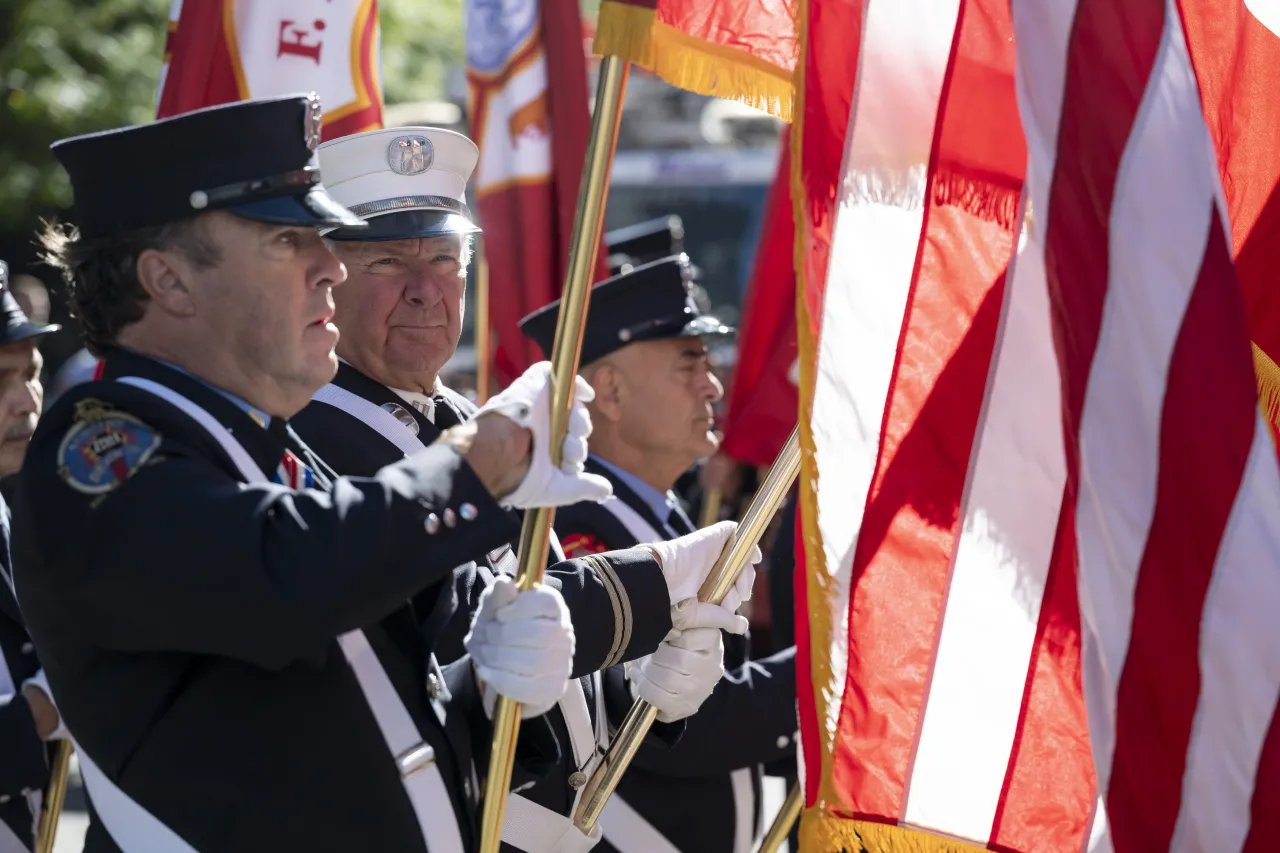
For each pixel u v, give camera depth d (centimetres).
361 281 937
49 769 991
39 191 3981
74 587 641
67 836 2011
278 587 617
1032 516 800
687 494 2103
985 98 800
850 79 788
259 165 686
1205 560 754
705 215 4681
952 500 799
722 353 2550
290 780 670
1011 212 802
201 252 683
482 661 717
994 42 800
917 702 799
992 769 802
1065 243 771
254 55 1188
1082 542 762
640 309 1245
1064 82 785
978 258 799
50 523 646
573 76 1460
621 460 1251
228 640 629
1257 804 747
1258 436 760
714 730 1036
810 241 776
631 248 1766
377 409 917
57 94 3988
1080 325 769
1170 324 768
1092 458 762
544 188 1464
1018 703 805
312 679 680
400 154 944
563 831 887
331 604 620
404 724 701
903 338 793
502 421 685
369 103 1213
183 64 1183
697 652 855
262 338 690
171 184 681
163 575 624
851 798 795
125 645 655
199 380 690
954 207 798
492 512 659
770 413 1655
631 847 1029
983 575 801
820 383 781
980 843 802
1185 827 756
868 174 788
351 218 695
